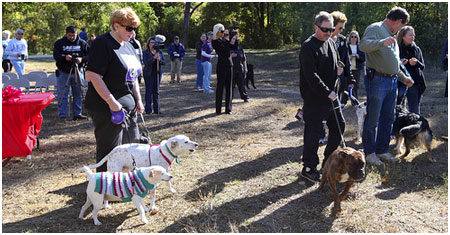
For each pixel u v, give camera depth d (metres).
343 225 3.57
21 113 5.29
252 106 9.55
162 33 46.56
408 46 6.29
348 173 3.62
